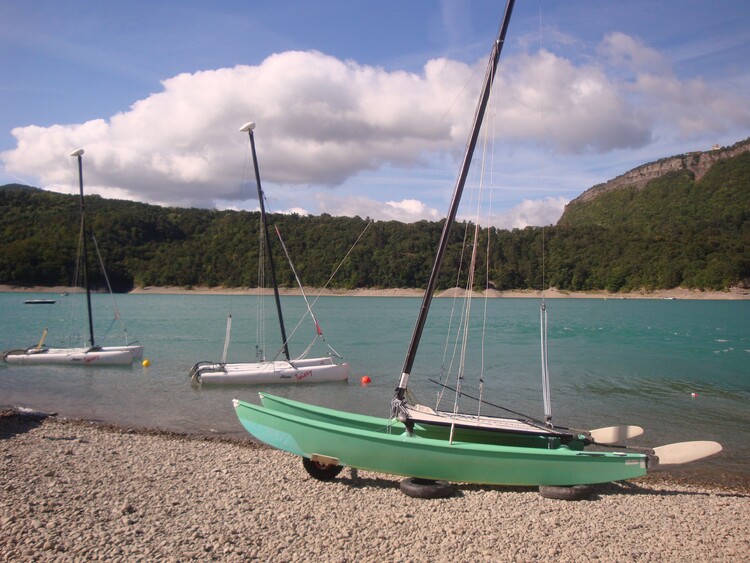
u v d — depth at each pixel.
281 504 8.98
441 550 7.52
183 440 13.55
